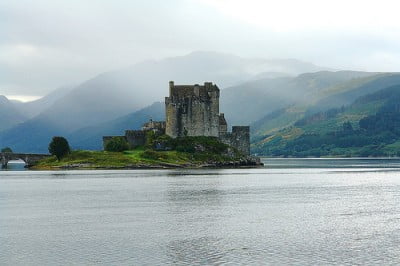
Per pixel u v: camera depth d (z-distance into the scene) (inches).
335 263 2416.3
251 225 3376.0
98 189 5851.4
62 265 2425.0
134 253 2635.3
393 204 4434.1
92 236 3061.0
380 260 2460.6
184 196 5078.7
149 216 3782.0
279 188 5969.5
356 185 6491.1
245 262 2447.1
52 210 4168.3
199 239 2945.4
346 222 3469.5
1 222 3597.4
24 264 2450.8
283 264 2407.7
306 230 3186.5
